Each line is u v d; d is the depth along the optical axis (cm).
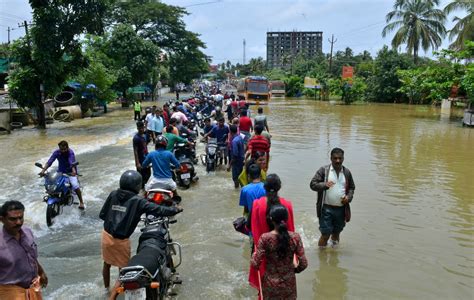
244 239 669
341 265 575
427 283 527
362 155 1403
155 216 502
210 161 1148
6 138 1814
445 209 829
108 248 480
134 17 5653
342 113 3234
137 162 921
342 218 618
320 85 5619
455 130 2128
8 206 357
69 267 565
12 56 2202
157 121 1390
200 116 1953
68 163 786
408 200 888
